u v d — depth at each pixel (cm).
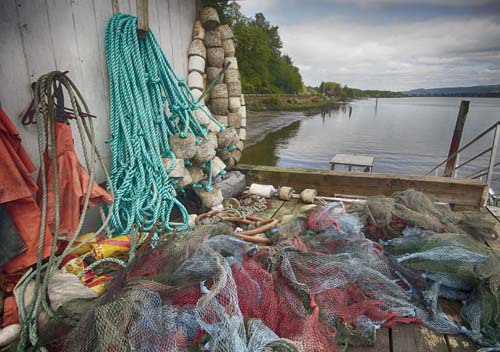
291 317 193
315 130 3931
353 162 1341
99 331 145
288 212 401
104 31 316
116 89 304
